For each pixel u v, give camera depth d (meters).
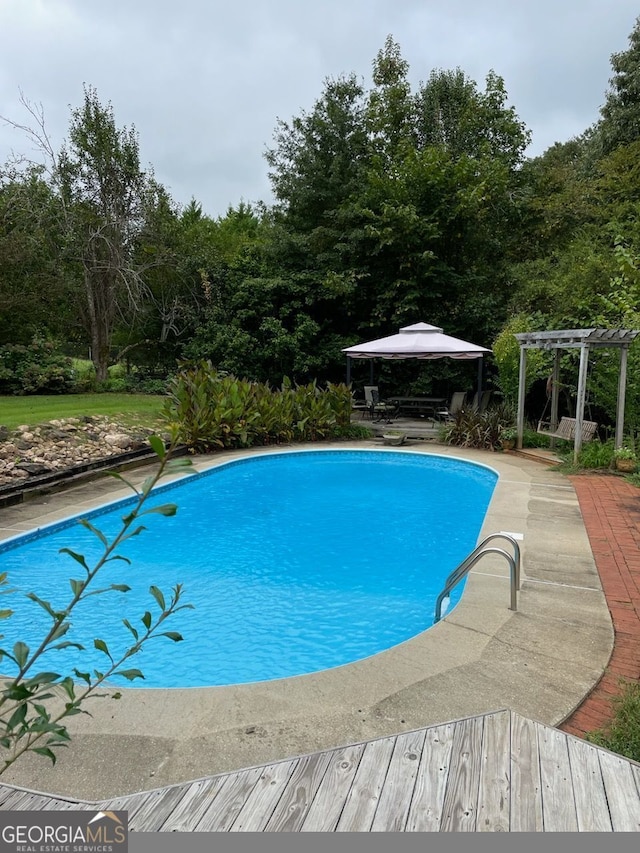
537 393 15.23
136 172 18.88
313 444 13.13
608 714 2.95
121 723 2.88
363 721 2.88
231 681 3.97
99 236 18.23
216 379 12.52
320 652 4.38
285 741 2.71
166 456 1.36
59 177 18.14
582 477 9.27
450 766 2.18
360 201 18.08
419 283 18.28
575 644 3.71
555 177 20.69
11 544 6.28
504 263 19.53
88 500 7.88
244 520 7.80
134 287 19.19
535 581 4.83
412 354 13.83
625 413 10.76
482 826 1.85
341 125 19.55
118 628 4.75
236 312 19.38
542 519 6.80
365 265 18.62
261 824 1.86
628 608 4.29
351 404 13.98
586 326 13.14
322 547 6.74
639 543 5.88
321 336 19.97
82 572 5.91
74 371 17.91
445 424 14.34
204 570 6.02
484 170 17.89
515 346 13.74
